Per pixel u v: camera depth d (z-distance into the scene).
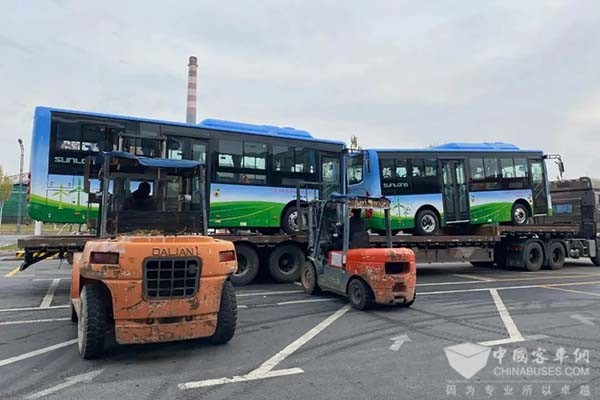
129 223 6.51
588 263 19.92
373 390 4.38
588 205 18.41
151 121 11.27
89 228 10.95
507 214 16.22
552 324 7.27
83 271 5.10
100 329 5.22
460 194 15.42
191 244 5.38
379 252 8.38
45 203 9.82
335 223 10.18
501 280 13.22
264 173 12.62
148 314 5.10
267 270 12.36
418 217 14.66
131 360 5.27
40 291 10.52
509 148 16.91
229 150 12.17
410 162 14.80
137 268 5.06
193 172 6.98
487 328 6.99
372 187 14.11
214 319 5.48
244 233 12.37
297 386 4.46
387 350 5.77
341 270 9.09
